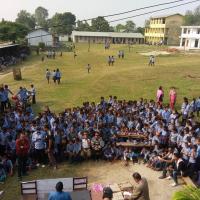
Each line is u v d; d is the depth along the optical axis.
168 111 19.36
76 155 15.94
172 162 14.20
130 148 16.56
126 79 35.53
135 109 20.22
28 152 14.61
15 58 54.62
